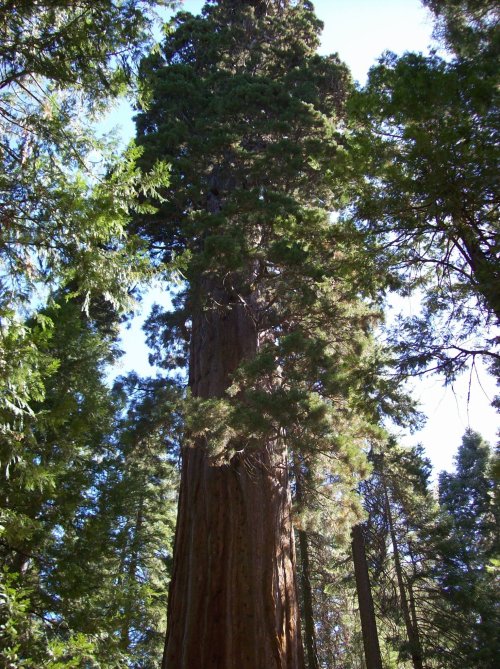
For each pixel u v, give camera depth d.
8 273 5.17
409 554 17.84
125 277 5.09
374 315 11.43
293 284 10.99
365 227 7.66
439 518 18.09
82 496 9.01
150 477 17.16
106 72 5.64
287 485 11.53
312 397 8.92
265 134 15.18
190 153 14.16
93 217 4.83
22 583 6.95
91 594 7.78
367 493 18.09
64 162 5.43
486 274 6.27
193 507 11.06
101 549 8.77
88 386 9.87
